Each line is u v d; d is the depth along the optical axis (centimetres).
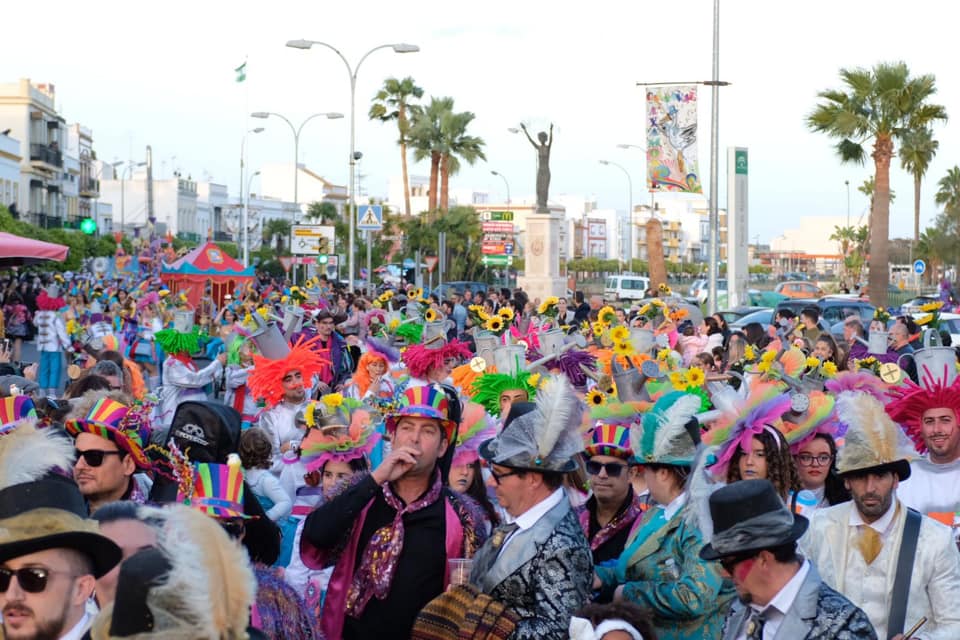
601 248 17112
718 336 1784
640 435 553
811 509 614
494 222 6856
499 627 471
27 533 365
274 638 479
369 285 4556
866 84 4084
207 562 314
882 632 516
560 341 1332
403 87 6806
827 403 619
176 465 502
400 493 545
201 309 3297
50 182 8850
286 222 12469
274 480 771
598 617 443
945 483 659
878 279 4175
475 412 671
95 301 3178
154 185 14338
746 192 3319
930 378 682
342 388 1227
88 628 389
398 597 530
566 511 490
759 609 407
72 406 721
